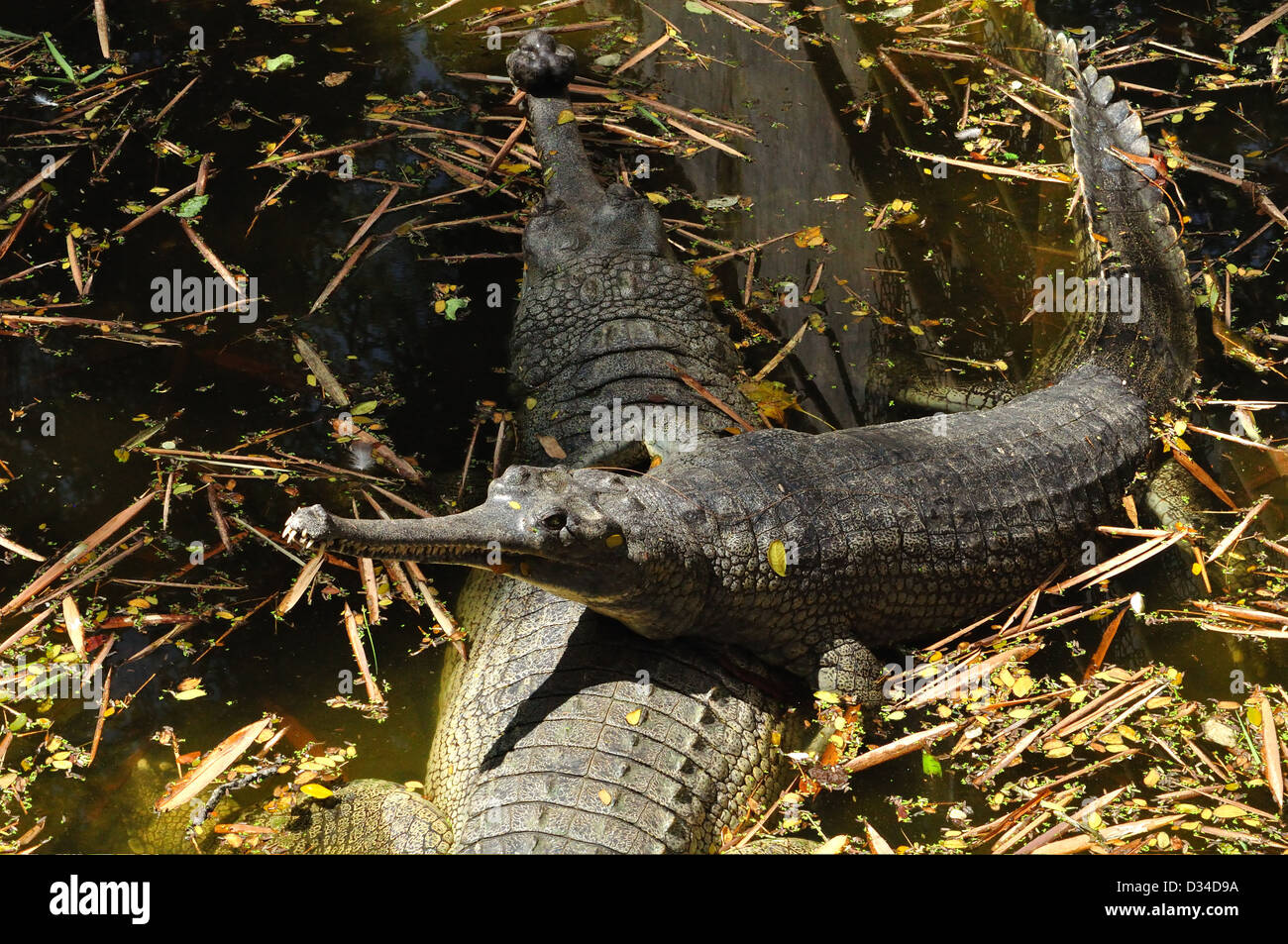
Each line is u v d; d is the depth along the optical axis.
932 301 6.02
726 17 7.60
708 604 4.11
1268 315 5.94
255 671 4.48
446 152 6.55
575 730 3.87
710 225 6.33
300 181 6.34
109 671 4.41
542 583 3.82
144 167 6.35
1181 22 7.63
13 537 4.78
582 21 7.58
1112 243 5.59
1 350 5.44
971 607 4.69
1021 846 3.99
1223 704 4.45
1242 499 5.14
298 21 7.35
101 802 4.04
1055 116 6.55
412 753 4.31
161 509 4.95
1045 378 5.41
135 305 5.69
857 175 6.65
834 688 4.33
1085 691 4.46
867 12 7.71
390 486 5.09
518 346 5.55
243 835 3.90
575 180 5.98
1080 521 4.82
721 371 5.45
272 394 5.41
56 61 6.80
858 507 4.39
